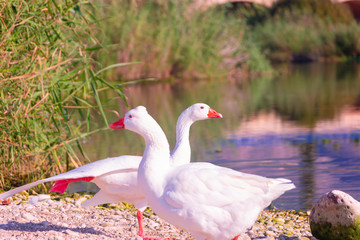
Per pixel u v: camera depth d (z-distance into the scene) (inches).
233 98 828.6
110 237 224.2
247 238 239.5
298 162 394.0
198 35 1212.5
